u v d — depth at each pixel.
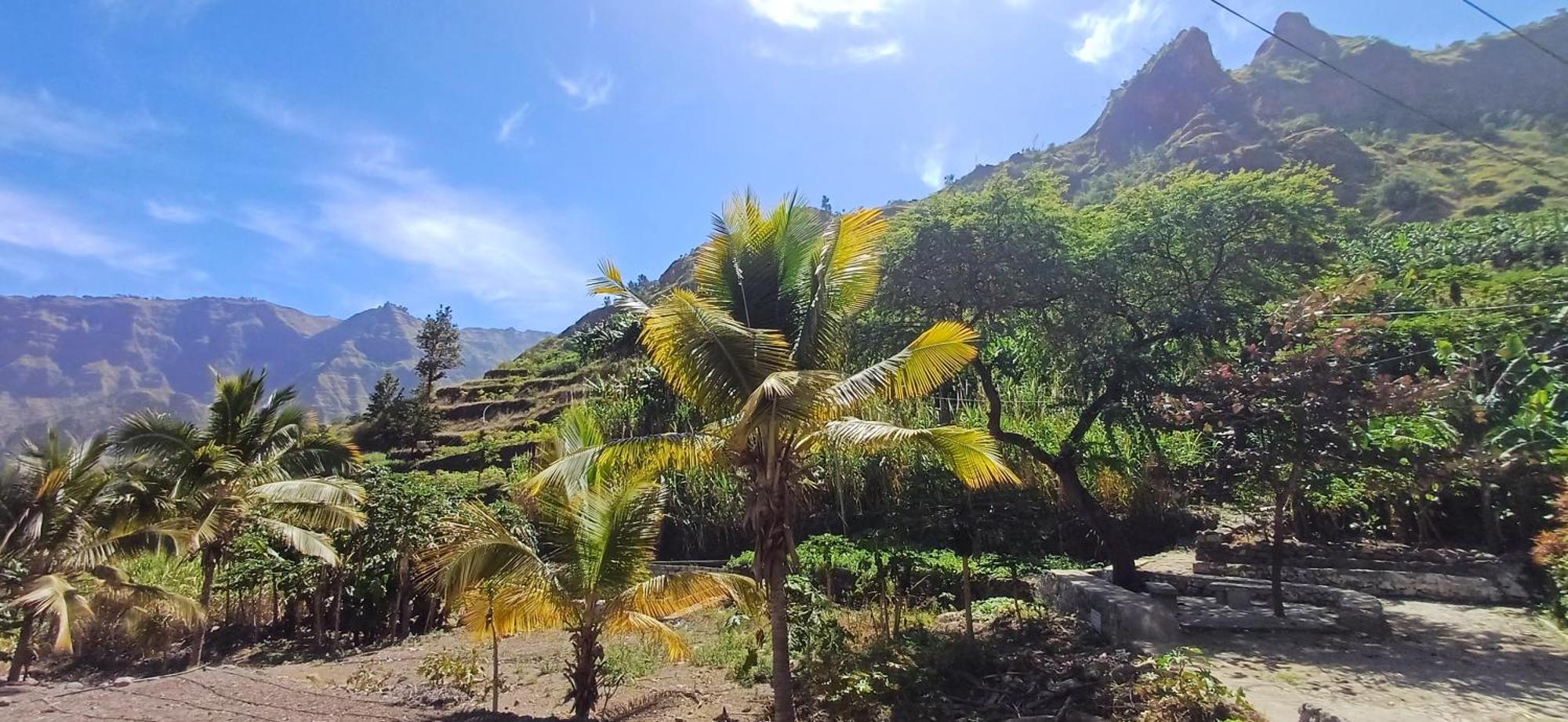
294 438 17.67
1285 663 9.16
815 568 14.51
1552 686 8.11
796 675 9.92
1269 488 11.31
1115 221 14.29
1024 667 9.64
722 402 7.60
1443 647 9.84
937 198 14.36
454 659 12.13
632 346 33.94
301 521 16.03
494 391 43.31
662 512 9.80
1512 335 14.03
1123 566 12.80
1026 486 15.45
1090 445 14.79
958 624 12.34
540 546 9.99
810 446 8.08
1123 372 12.78
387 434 36.50
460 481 23.50
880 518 17.36
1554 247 19.94
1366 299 15.47
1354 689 8.09
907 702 8.79
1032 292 13.05
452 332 46.00
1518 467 12.82
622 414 23.83
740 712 9.41
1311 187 13.47
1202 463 11.87
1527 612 11.67
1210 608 11.67
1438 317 14.96
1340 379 10.01
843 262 8.20
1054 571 13.64
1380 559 13.74
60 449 14.42
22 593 13.34
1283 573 14.02
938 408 18.59
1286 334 10.98
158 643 18.38
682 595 8.98
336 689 11.31
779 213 8.62
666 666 11.95
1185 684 7.32
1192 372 13.48
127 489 14.87
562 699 10.30
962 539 12.59
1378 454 10.51
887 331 13.58
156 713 9.56
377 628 17.95
